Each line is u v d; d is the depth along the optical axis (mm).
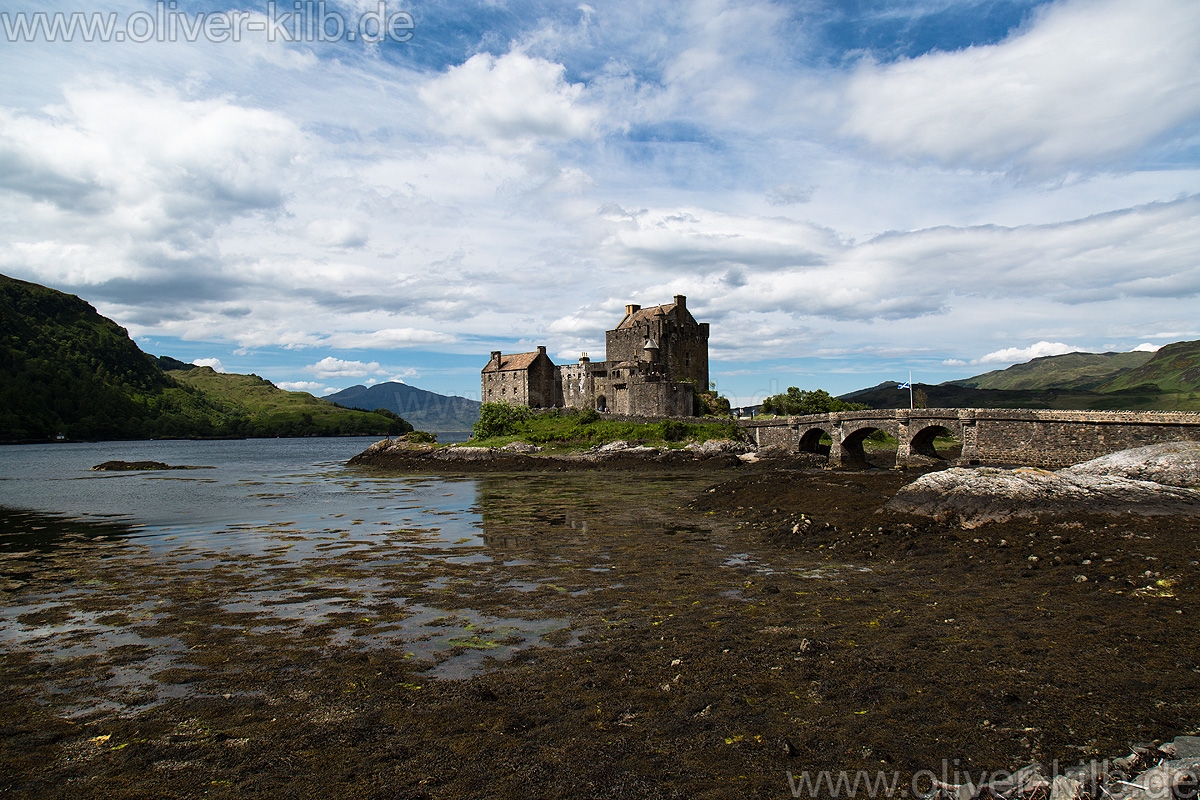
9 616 15250
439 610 15367
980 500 21906
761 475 46750
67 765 8484
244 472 72812
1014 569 17438
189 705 10273
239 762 8531
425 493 45219
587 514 32062
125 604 16219
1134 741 8398
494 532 26766
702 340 108750
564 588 17266
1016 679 10398
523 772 8188
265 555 22391
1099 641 11867
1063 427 44406
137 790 7895
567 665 11672
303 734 9266
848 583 17250
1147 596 14234
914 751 8453
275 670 11688
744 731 9109
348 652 12555
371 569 19938
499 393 112625
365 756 8641
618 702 10109
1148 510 19516
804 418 71188
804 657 11703
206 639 13461
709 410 104375
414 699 10352
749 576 18281
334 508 36375
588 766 8297
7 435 174125
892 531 21875
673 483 51031
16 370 197500
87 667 11953
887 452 79000
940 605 14797
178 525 30031
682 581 17812
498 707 10016
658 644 12648
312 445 180000
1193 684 9938
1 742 9109
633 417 86938
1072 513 20188
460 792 7777
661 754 8562
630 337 102625
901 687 10305
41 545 24844
